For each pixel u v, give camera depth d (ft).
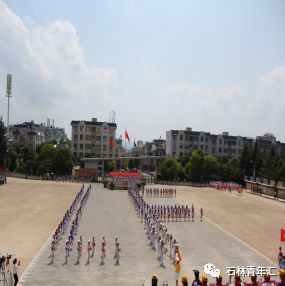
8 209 272.51
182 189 479.41
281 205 357.00
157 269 145.69
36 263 148.97
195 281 87.61
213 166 571.69
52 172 563.89
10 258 141.69
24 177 549.13
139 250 172.65
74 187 456.04
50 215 255.09
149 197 387.34
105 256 161.58
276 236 212.23
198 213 286.87
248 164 576.20
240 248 180.86
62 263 149.89
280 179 501.56
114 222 237.86
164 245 176.24
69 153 570.46
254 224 248.52
